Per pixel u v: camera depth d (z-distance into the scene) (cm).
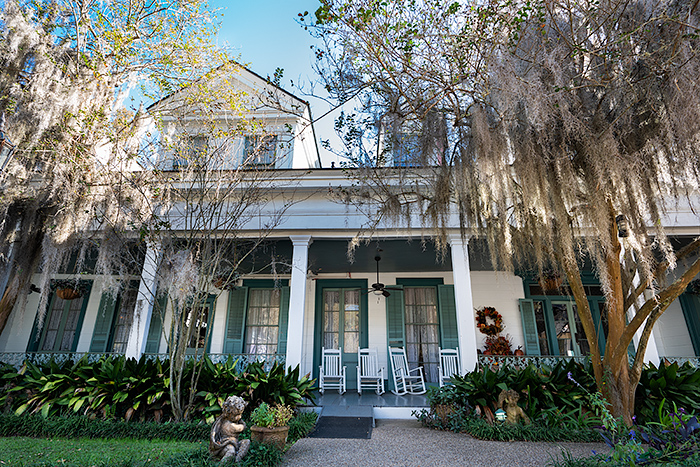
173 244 596
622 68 370
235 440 372
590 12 373
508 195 423
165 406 543
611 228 454
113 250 563
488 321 878
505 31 391
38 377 567
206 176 599
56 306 959
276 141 725
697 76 327
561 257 497
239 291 950
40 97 534
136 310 627
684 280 429
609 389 461
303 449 444
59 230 536
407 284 953
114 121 615
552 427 487
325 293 970
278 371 571
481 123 385
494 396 545
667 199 618
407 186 612
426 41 418
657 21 366
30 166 562
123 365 584
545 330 885
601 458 325
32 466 355
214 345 913
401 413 655
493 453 423
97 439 481
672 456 315
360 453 428
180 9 666
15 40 538
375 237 697
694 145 342
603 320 875
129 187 576
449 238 686
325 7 408
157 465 365
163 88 673
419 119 449
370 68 446
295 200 723
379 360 895
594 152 374
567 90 350
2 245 541
